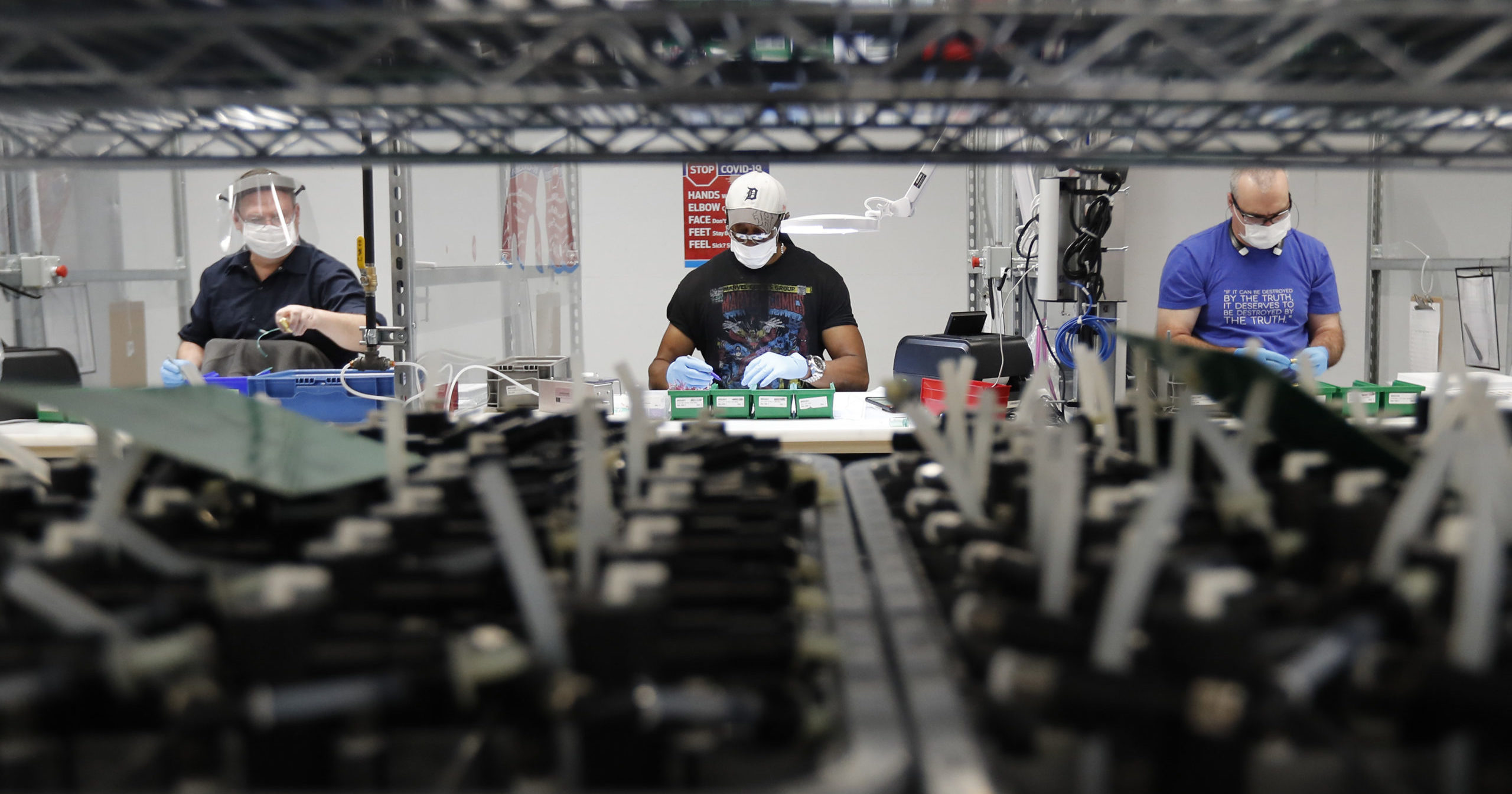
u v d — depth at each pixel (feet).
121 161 2.63
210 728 0.92
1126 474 1.74
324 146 2.94
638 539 1.35
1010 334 7.67
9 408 6.31
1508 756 0.88
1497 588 0.98
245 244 9.25
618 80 2.44
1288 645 1.04
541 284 10.80
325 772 0.93
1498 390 6.53
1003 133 2.93
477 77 1.90
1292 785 0.89
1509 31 1.73
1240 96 1.87
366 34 2.04
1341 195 14.06
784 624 1.17
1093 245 7.43
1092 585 1.14
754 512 1.64
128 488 1.74
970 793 0.91
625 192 14.75
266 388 6.17
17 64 2.05
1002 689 0.99
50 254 9.62
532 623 1.06
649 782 0.95
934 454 1.65
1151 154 2.65
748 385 7.77
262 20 1.76
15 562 1.21
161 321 12.87
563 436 2.40
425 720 1.02
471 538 1.49
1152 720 0.90
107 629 1.03
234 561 1.52
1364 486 1.43
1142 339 1.90
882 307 14.98
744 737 1.01
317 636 1.03
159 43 2.00
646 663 1.01
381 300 10.08
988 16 1.86
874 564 1.65
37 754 0.93
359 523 1.33
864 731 1.03
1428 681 0.94
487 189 9.09
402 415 1.77
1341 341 9.36
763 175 9.13
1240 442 1.74
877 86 1.93
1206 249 9.04
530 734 1.01
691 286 10.03
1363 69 2.33
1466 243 10.34
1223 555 1.28
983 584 1.29
